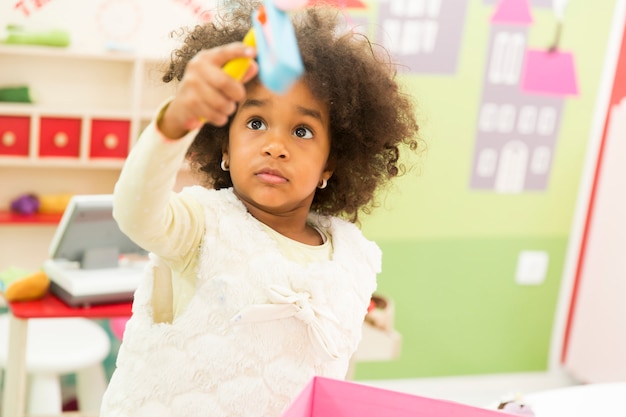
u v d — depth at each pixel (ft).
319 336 3.00
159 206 2.55
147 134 2.43
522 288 9.89
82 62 8.21
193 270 2.97
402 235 9.21
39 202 8.25
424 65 8.84
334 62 3.15
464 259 9.54
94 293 6.04
